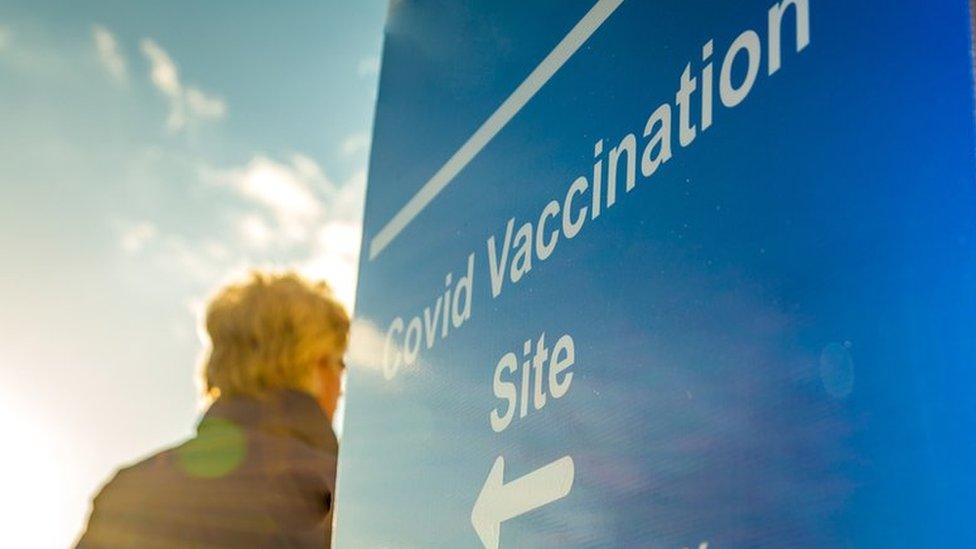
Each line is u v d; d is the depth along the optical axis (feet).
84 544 8.59
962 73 3.17
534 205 5.24
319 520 8.71
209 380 9.31
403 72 7.36
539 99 5.42
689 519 3.79
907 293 3.17
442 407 5.63
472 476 5.18
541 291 4.99
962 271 3.04
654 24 4.62
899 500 3.06
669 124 4.37
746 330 3.71
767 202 3.75
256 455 8.71
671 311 4.09
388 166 7.22
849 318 3.33
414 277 6.37
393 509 5.89
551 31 5.46
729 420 3.70
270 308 9.18
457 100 6.38
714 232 3.96
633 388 4.21
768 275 3.67
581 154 4.94
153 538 8.46
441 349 5.81
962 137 3.12
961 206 3.08
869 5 3.52
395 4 7.84
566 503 4.44
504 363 5.15
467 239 5.84
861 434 3.20
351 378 6.94
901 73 3.35
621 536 4.09
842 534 3.20
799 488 3.38
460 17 6.60
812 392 3.40
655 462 4.00
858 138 3.44
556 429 4.62
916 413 3.06
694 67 4.30
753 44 4.00
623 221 4.51
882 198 3.32
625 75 4.75
